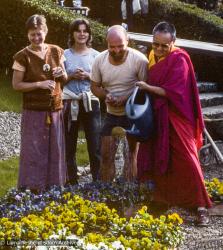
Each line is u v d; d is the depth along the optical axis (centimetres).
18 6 1598
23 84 936
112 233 765
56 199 838
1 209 795
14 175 1106
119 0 2080
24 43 1608
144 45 1595
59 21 1548
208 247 825
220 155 1164
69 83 1035
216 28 1991
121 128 893
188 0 2552
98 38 1512
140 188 877
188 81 902
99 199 848
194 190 900
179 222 787
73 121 1034
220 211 938
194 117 913
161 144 897
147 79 914
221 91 1703
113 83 921
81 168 1173
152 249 726
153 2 2078
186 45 1588
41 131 944
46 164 947
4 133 1354
